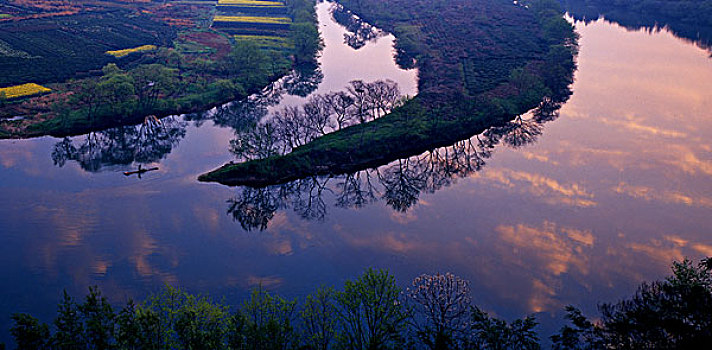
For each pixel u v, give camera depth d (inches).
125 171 4982.8
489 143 5792.3
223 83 7057.1
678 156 5344.5
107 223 4072.3
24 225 4005.9
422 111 6127.0
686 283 2367.1
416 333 2716.5
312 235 4030.5
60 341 2113.7
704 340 2062.0
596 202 4495.6
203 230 4050.2
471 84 7332.7
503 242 3924.7
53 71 7421.3
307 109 5748.0
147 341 2220.7
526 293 3376.0
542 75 7411.4
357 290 2527.1
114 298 3265.3
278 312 2598.4
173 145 5649.6
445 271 3590.1
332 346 2479.1
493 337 2358.5
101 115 6117.1
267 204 4530.0
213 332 2341.3
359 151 5418.3
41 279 3415.4
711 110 6535.4
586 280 3501.5
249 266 3627.0
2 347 2095.2
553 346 2448.3
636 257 3752.5
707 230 4084.6
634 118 6358.3
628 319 2310.5
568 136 5880.9
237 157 5359.3
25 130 5772.6
